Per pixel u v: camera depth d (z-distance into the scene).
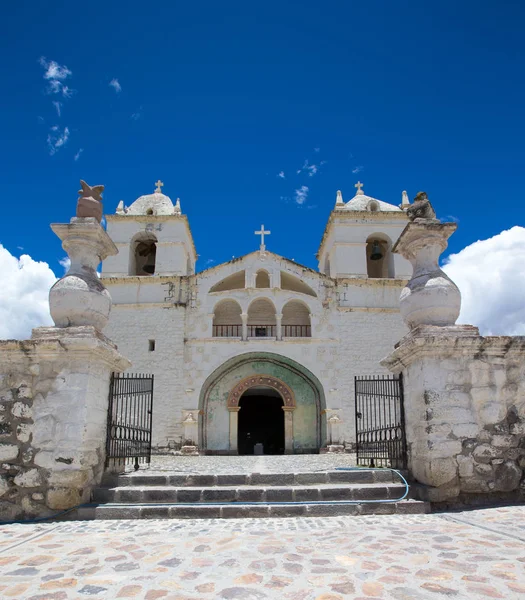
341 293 26.33
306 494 7.99
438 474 7.88
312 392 26.34
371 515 7.50
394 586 4.29
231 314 27.59
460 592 4.12
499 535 5.96
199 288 26.30
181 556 5.33
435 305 8.79
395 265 27.12
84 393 8.02
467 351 8.34
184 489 8.08
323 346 25.50
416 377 8.55
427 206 9.56
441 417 8.08
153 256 29.36
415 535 6.10
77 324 8.58
